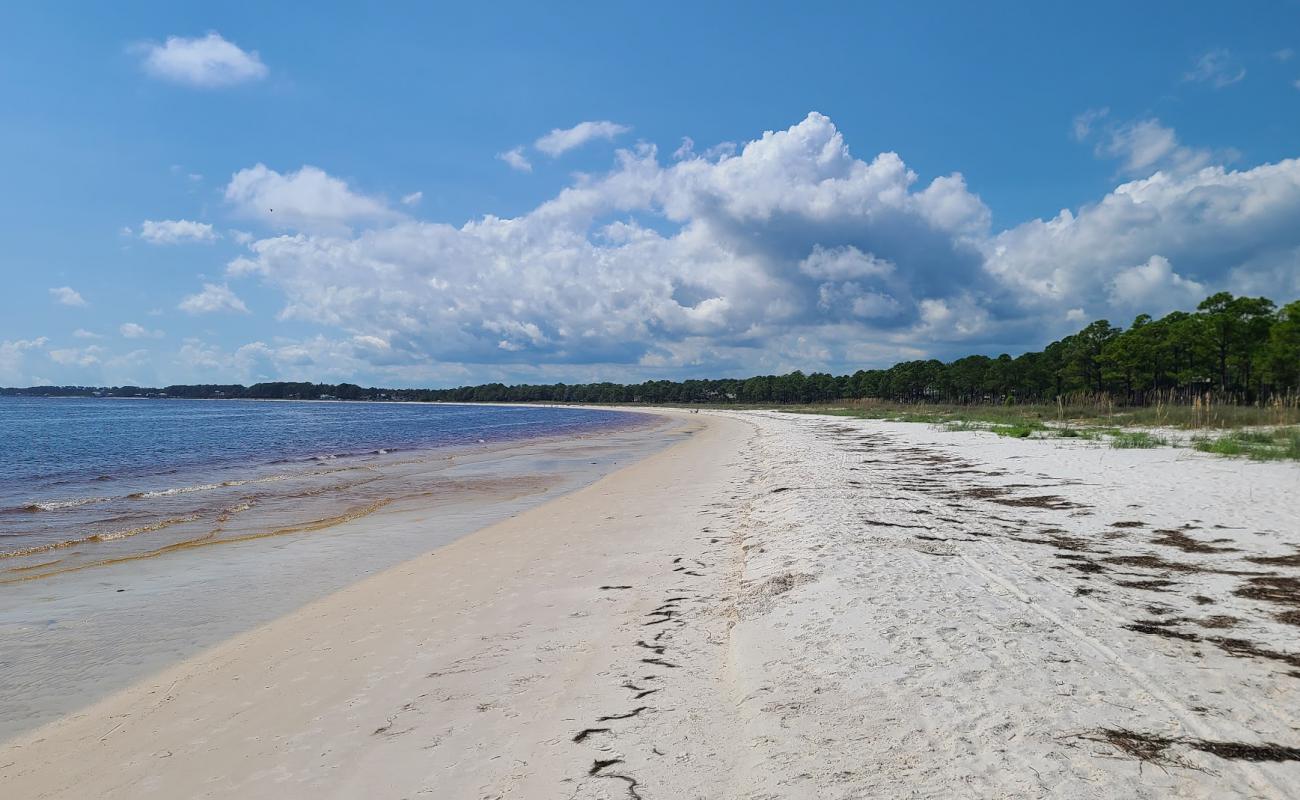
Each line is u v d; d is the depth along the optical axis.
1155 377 50.28
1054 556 8.80
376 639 7.20
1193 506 11.77
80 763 4.89
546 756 4.46
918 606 6.73
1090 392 57.81
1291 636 5.89
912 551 9.02
